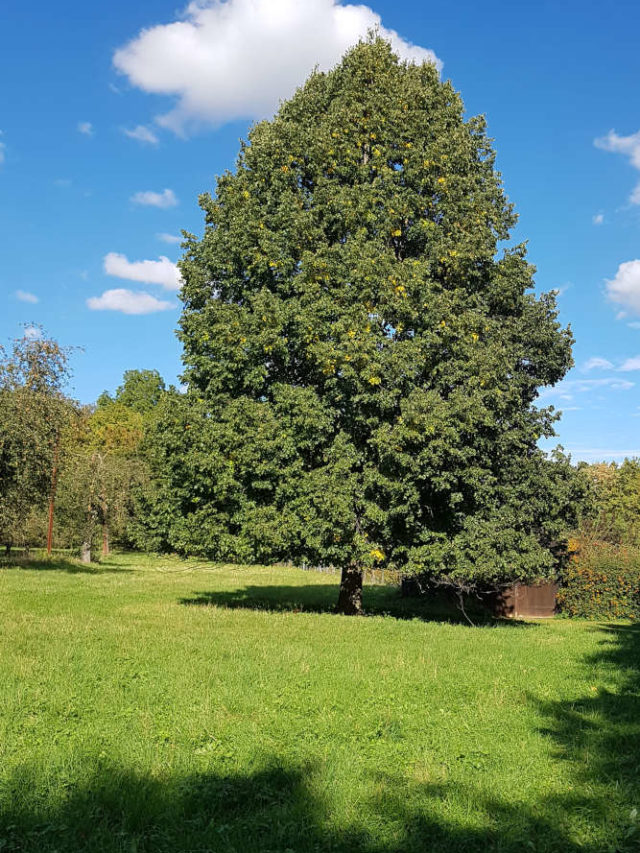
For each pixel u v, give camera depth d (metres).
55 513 36.00
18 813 4.77
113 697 7.72
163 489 18.28
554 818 5.05
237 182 19.42
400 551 17.14
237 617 15.81
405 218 18.31
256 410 16.59
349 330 16.53
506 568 16.88
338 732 6.77
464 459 15.86
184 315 19.09
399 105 19.23
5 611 15.52
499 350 17.09
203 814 4.92
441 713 7.63
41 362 28.22
